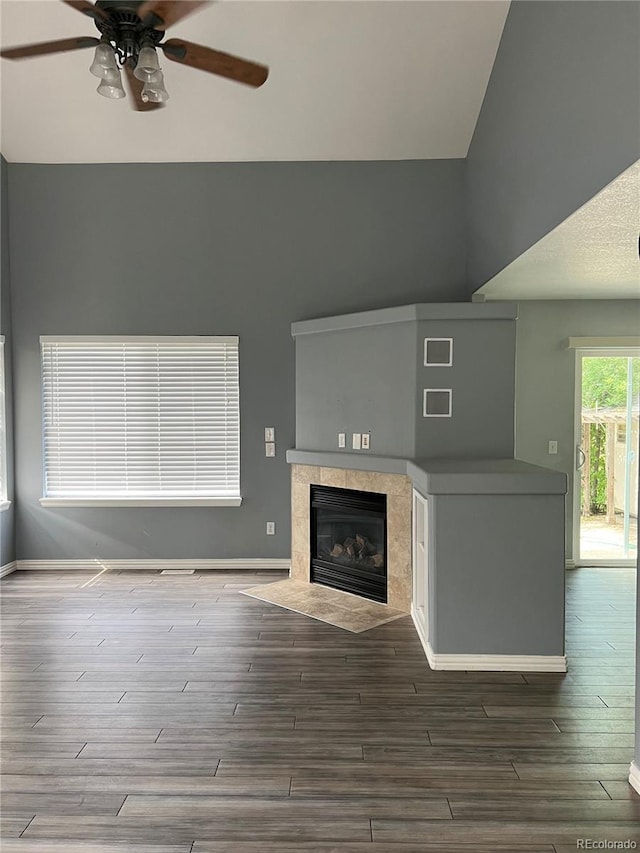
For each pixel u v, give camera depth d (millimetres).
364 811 2494
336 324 5344
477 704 3367
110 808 2520
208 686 3586
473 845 2305
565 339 5930
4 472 5891
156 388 6000
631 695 3469
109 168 5895
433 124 5461
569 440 5984
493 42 4719
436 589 3789
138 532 6059
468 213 5715
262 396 5984
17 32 4641
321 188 5871
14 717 3246
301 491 5668
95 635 4359
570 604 4984
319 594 5285
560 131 3393
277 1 4445
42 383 6004
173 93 5191
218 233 5918
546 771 2760
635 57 2508
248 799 2570
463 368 4750
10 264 5938
